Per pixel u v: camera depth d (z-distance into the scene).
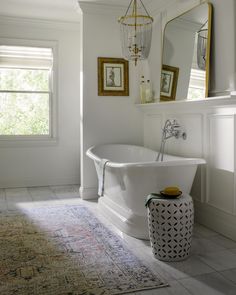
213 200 3.18
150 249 2.74
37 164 5.24
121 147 4.44
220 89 3.10
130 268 2.37
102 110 4.53
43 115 5.34
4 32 4.96
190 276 2.25
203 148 3.30
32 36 5.09
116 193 3.36
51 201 4.33
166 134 4.03
